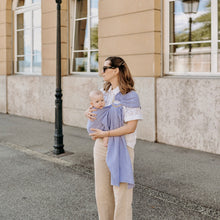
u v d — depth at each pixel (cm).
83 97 912
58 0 614
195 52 685
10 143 738
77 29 977
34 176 513
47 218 367
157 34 717
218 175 504
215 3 646
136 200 413
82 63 962
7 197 429
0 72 1257
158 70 725
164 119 710
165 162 576
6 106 1240
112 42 802
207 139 639
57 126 639
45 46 1023
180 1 700
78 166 562
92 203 408
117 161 278
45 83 1036
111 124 282
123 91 280
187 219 359
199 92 644
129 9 753
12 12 1218
